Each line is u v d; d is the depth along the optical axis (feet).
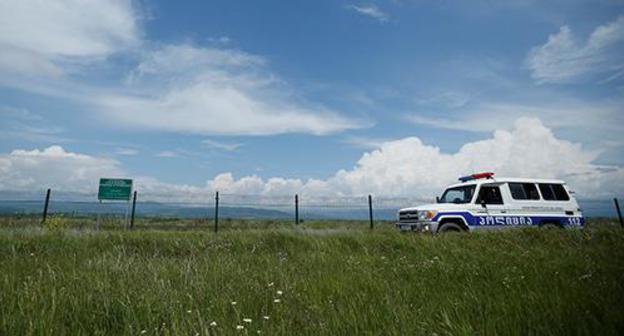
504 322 8.59
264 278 15.78
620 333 7.84
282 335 8.90
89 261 19.04
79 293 12.08
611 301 9.63
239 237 31.91
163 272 16.38
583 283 12.26
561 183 39.24
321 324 9.25
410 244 27.35
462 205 35.50
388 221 67.67
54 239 28.50
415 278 15.69
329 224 58.34
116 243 28.86
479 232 30.50
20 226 40.22
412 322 9.13
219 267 18.21
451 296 11.88
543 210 37.29
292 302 11.86
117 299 11.16
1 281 13.62
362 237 31.19
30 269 17.16
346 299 11.75
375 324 9.12
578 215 38.29
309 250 27.58
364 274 16.25
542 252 21.15
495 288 12.64
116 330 9.47
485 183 36.88
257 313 10.85
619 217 52.85
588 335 7.61
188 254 27.09
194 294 12.62
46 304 10.41
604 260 17.39
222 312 10.54
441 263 18.56
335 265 19.86
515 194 37.06
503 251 22.22
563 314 8.91
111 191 51.26
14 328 8.64
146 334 8.96
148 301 10.89
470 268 16.85
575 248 23.40
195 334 8.65
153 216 70.13
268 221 67.67
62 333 8.61
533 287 12.19
